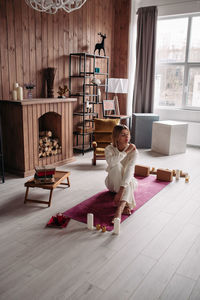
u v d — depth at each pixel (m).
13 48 3.67
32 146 3.57
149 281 1.64
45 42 4.14
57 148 4.06
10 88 3.70
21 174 3.50
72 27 4.64
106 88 5.45
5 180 3.37
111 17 5.66
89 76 4.99
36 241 2.05
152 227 2.29
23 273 1.69
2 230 2.20
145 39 5.57
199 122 5.48
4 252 1.90
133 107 5.89
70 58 4.58
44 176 2.66
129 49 5.78
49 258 1.85
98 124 4.30
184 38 5.53
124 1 5.59
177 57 5.68
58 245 2.00
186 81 5.62
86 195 2.94
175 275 1.71
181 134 4.86
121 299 1.50
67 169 3.86
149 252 1.94
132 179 2.55
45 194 2.94
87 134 5.00
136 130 5.28
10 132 3.54
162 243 2.06
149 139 5.37
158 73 5.92
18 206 2.64
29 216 2.44
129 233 2.19
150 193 3.02
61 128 4.03
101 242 2.05
